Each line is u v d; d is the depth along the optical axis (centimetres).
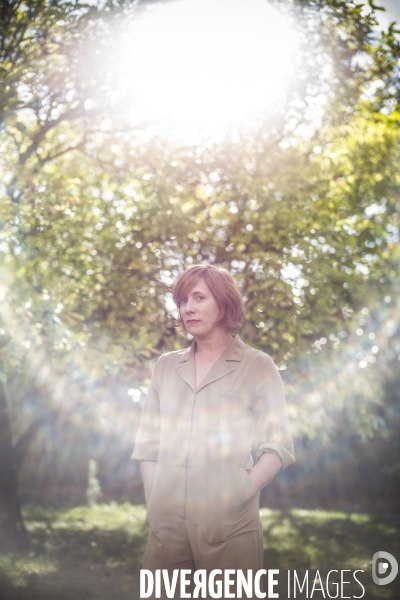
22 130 504
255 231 496
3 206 478
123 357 466
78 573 522
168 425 215
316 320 519
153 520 209
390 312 729
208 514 200
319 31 500
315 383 530
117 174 552
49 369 503
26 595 433
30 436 595
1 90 412
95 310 516
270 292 497
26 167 532
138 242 510
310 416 529
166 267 518
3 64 430
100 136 558
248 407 213
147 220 505
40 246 506
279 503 1215
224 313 222
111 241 511
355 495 1230
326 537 791
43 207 516
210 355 223
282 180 512
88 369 467
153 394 232
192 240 521
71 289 502
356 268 581
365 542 751
